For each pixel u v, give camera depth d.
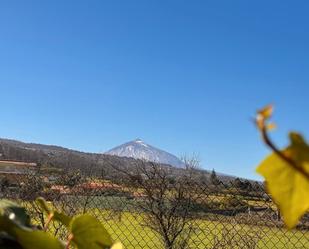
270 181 0.44
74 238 0.81
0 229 0.69
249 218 6.92
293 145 0.40
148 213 9.14
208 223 7.96
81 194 7.67
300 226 5.31
